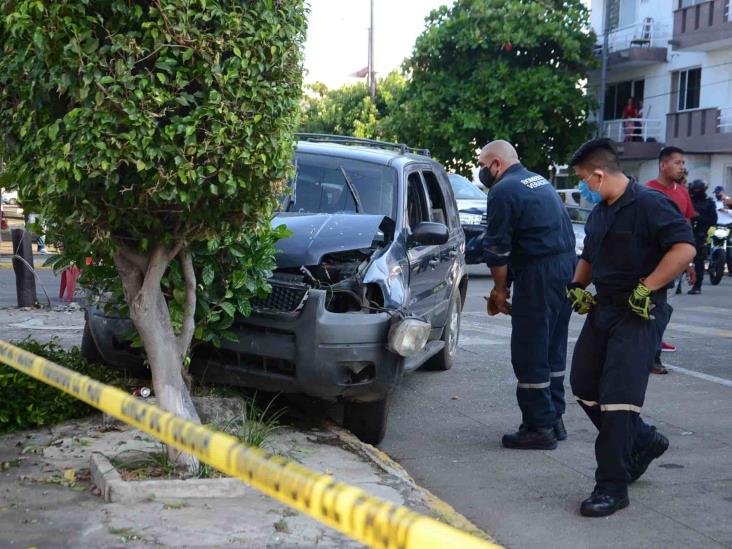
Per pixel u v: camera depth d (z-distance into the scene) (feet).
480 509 16.57
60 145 13.47
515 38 93.40
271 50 14.28
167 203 14.49
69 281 44.19
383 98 145.59
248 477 6.95
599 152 16.58
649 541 15.05
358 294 19.63
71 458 16.63
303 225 21.17
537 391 20.36
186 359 18.02
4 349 12.62
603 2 111.55
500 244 19.88
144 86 13.42
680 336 37.32
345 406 20.34
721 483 18.15
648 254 16.33
